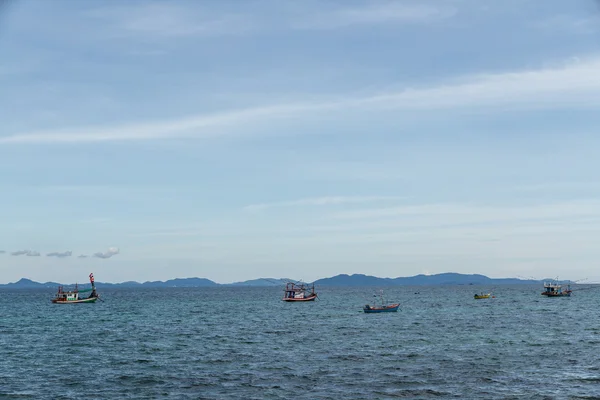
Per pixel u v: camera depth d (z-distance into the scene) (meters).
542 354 67.62
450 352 69.69
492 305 183.62
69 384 53.38
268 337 87.62
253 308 175.75
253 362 63.81
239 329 101.38
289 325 109.25
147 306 191.50
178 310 165.75
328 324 110.69
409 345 76.44
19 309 173.62
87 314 147.62
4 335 93.31
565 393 48.56
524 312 144.50
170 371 59.03
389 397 47.78
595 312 143.38
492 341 79.81
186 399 47.72
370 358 65.75
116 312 156.50
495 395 48.06
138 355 69.69
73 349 75.50
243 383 53.09
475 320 117.88
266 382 53.41
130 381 54.44
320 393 49.19
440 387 50.94
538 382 52.53
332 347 75.19
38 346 78.81
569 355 66.81
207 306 190.62
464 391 49.47
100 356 69.12
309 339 84.44
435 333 91.31
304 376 55.84
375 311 144.75
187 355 69.25
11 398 48.38
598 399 46.66
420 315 134.62
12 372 59.06
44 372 59.03
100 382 54.12
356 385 51.94
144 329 102.81
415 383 52.50
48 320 126.31
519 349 71.75
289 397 47.97
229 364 62.69
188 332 96.44
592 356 66.00
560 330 95.19
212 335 91.31
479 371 57.53
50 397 48.62
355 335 89.44
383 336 87.62
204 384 52.84
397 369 58.88
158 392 50.09
